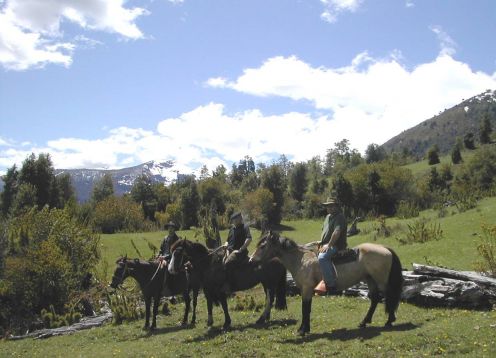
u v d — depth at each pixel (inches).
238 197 3368.6
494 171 2994.6
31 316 952.3
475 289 501.4
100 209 2652.6
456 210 1708.9
